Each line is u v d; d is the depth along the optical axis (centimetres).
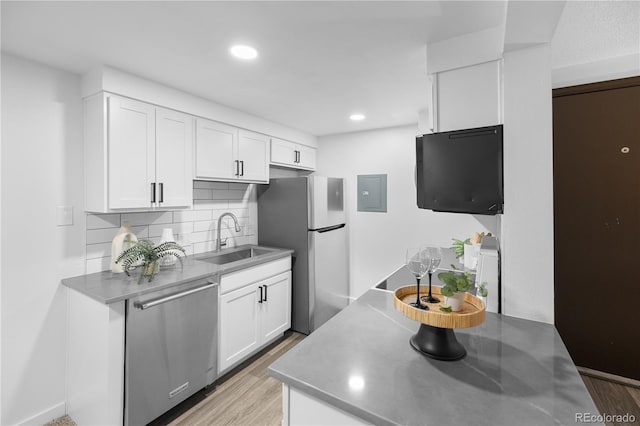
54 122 179
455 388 85
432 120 159
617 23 153
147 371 170
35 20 130
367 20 133
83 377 171
